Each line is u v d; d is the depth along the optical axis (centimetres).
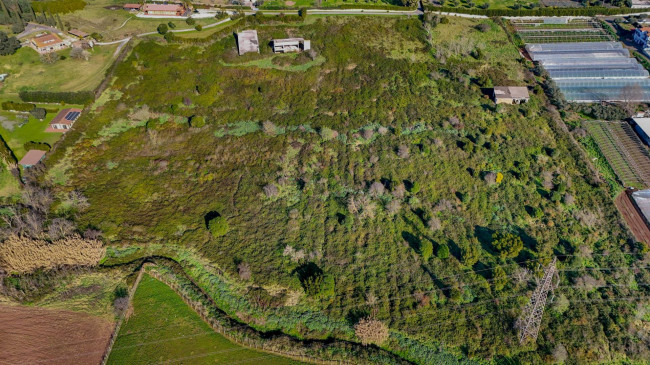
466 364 5550
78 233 6731
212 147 8138
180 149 8144
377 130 8294
